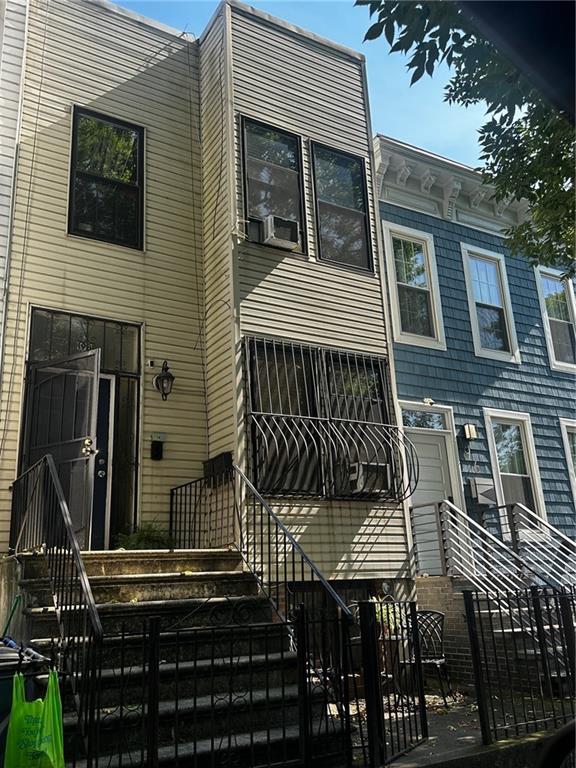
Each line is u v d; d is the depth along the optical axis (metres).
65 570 4.58
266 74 8.48
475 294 10.81
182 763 3.86
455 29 4.62
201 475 7.50
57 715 3.29
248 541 6.57
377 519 7.55
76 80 8.06
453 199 10.88
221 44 8.44
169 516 7.23
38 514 5.44
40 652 4.36
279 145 8.34
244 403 7.09
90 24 8.34
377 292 8.56
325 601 5.66
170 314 7.91
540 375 11.05
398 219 10.29
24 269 7.12
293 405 7.44
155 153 8.44
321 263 8.19
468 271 10.81
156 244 8.09
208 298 8.05
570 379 11.44
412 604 5.14
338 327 8.07
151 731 3.54
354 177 8.91
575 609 5.46
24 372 6.82
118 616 4.86
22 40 7.74
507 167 6.57
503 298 11.12
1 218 7.07
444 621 7.27
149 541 6.62
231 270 7.52
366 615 4.49
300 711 4.20
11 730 3.18
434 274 10.34
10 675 3.46
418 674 4.96
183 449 7.51
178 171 8.54
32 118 7.62
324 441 7.38
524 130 6.32
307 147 8.55
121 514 7.08
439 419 9.65
